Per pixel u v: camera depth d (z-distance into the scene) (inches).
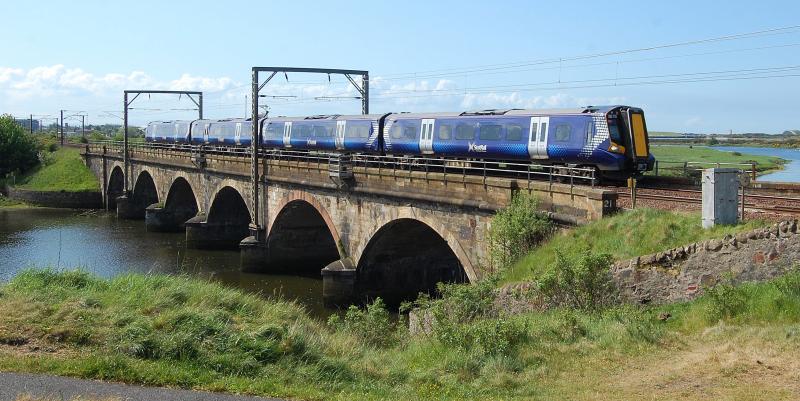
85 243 2241.6
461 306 768.9
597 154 1112.2
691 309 645.9
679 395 458.6
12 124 3796.8
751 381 470.6
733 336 562.3
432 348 639.8
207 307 673.6
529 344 604.7
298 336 588.4
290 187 1697.8
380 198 1338.6
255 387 492.1
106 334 570.3
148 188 2982.3
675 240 718.5
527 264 874.1
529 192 989.8
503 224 957.2
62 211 3134.8
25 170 3767.2
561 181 1214.3
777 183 985.5
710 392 459.2
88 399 439.5
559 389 495.5
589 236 821.9
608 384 496.1
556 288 733.9
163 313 622.8
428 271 1503.4
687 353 546.6
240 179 1967.3
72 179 3462.1
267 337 582.9
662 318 648.4
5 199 3361.2
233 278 1743.4
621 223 797.9
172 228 2596.0
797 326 555.2
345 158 1465.3
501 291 818.2
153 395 463.8
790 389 451.5
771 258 629.9
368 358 612.7
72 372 496.7
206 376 506.3
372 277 1449.3
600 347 583.2
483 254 1067.3
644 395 464.4
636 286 706.8
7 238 2292.1
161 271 1785.2
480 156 1346.0
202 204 2271.2
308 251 1879.9
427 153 1485.0
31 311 612.7
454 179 1130.7
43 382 474.9
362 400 477.1
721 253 657.0
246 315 680.4
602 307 700.0
